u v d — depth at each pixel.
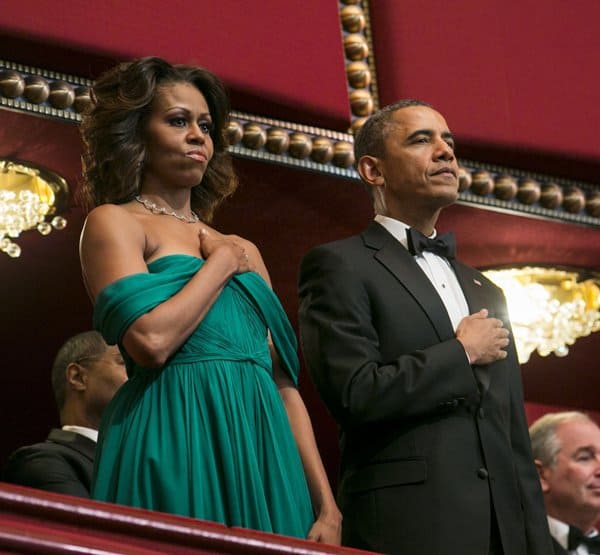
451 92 15.77
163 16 14.15
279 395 9.83
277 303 10.14
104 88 10.57
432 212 11.65
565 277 17.47
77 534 7.82
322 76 14.91
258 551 8.31
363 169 11.91
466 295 11.31
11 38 13.34
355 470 10.55
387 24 15.69
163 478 9.19
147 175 10.38
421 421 10.49
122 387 9.73
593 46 16.66
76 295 15.41
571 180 16.44
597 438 13.73
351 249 11.20
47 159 14.15
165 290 9.53
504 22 16.30
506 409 10.76
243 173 14.73
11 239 14.73
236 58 14.45
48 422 16.14
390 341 10.74
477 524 10.23
